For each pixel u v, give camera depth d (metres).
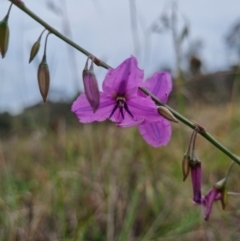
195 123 0.14
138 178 0.26
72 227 0.23
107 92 0.13
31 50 0.12
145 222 0.24
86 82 0.12
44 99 0.13
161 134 0.15
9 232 0.22
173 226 0.23
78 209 0.25
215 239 0.22
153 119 0.13
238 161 0.14
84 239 0.23
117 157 0.28
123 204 0.24
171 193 0.26
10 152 0.38
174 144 0.32
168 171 0.29
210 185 0.26
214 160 0.31
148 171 0.27
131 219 0.22
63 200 0.24
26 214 0.24
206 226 0.23
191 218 0.23
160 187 0.26
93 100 0.12
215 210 0.24
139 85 0.13
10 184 0.25
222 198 0.15
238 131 0.33
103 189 0.26
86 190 0.26
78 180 0.26
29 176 0.32
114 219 0.24
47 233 0.23
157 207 0.24
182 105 0.28
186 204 0.25
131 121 0.14
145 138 0.15
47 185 0.27
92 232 0.23
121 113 0.13
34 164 0.34
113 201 0.24
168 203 0.25
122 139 0.31
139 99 0.13
